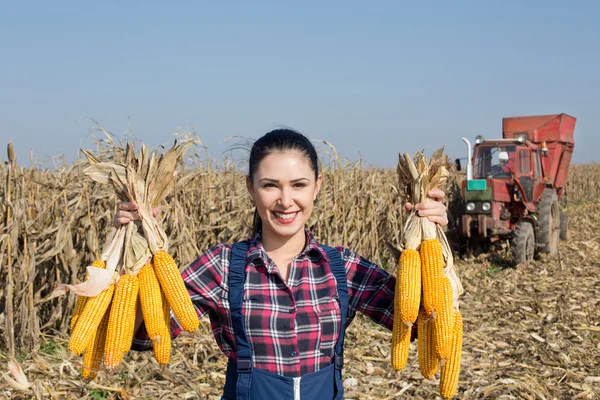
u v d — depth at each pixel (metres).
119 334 2.36
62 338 6.92
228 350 2.54
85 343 2.33
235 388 2.49
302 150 2.47
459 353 2.69
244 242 2.61
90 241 7.25
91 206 7.52
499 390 5.81
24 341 6.53
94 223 7.29
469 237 13.62
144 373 5.91
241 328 2.45
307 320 2.46
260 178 2.47
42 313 7.31
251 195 2.65
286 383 2.41
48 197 7.41
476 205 12.83
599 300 9.87
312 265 2.54
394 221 11.46
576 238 17.58
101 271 2.40
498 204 12.97
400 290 2.50
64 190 7.25
